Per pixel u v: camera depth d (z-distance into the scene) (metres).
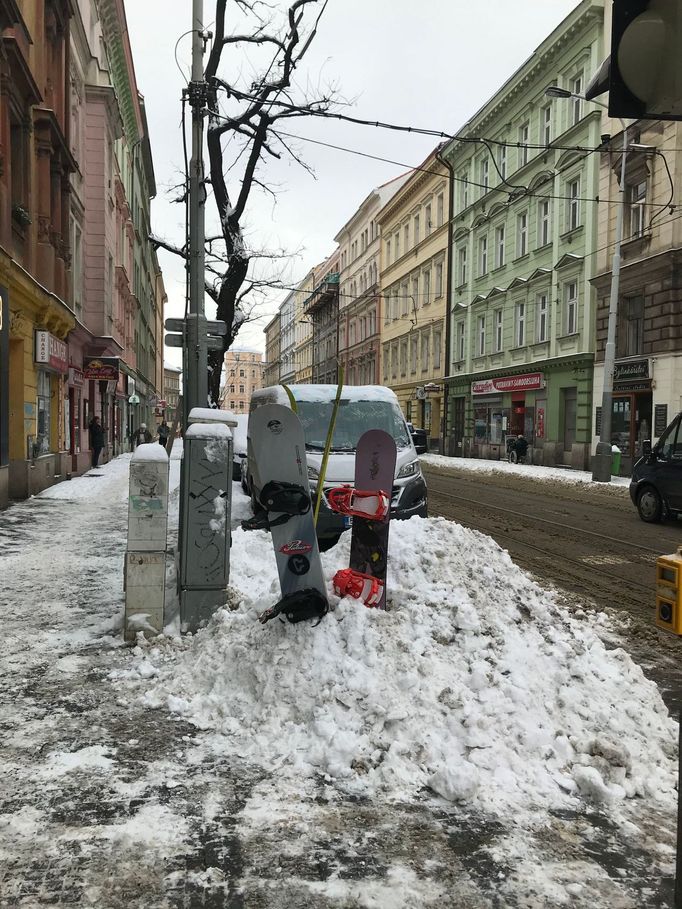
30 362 14.20
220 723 3.54
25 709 3.74
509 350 31.47
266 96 12.96
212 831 2.65
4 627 5.20
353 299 59.06
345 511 4.23
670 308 20.48
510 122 31.23
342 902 2.28
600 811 2.84
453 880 2.40
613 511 13.77
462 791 2.86
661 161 20.86
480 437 34.81
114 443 32.00
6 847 2.53
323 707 3.35
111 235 26.83
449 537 4.88
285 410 4.03
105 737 3.42
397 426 9.80
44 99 15.16
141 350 48.91
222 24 12.78
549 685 3.62
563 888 2.37
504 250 31.97
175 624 4.94
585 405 25.27
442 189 39.34
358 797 2.90
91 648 4.71
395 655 3.61
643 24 2.18
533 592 4.70
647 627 5.50
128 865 2.45
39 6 14.72
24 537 9.41
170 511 11.22
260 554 6.74
